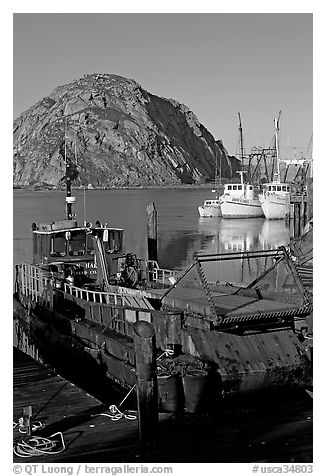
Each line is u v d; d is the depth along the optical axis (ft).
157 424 30.30
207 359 36.78
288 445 30.83
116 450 30.63
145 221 236.22
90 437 32.12
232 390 36.24
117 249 66.18
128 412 35.47
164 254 145.48
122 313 46.37
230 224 236.43
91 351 47.47
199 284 48.26
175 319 38.88
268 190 254.27
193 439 31.73
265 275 45.68
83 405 36.50
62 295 59.11
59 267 66.33
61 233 66.39
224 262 122.93
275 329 39.06
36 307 66.39
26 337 67.97
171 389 35.09
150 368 30.12
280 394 37.70
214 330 37.29
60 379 41.27
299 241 95.09
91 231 65.36
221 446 30.89
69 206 74.33
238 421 34.09
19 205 346.13
